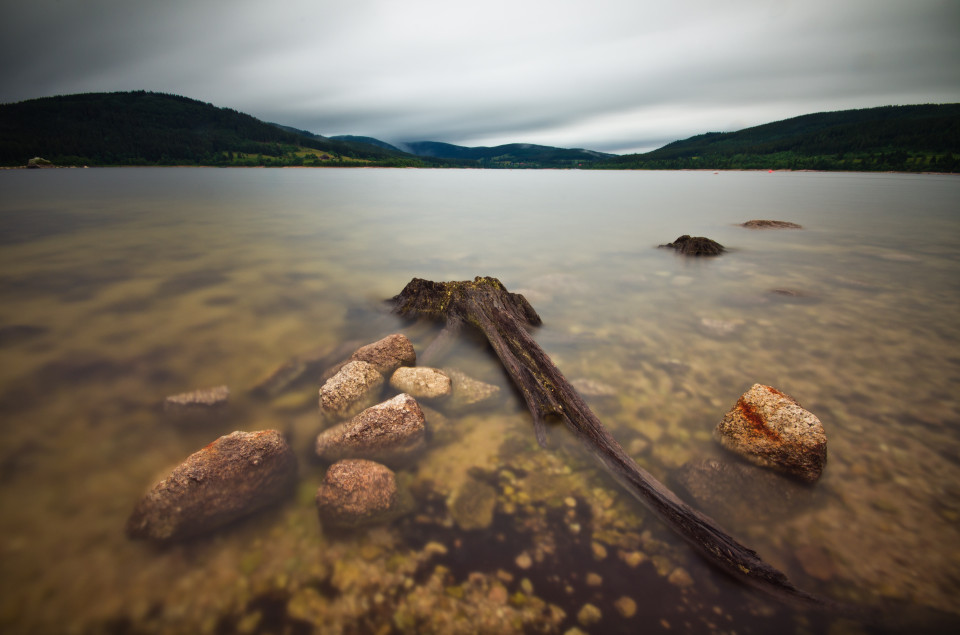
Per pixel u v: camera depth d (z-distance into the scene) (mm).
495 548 787
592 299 2230
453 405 1182
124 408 1228
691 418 1186
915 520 852
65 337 1693
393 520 835
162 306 2066
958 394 1296
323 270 2812
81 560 769
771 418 984
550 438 1071
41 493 919
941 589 728
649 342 1674
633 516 850
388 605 699
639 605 699
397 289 2430
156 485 846
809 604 703
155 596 714
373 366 1250
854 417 1183
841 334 1754
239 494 848
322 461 991
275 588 724
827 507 880
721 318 1942
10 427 1132
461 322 1684
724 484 927
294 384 1332
